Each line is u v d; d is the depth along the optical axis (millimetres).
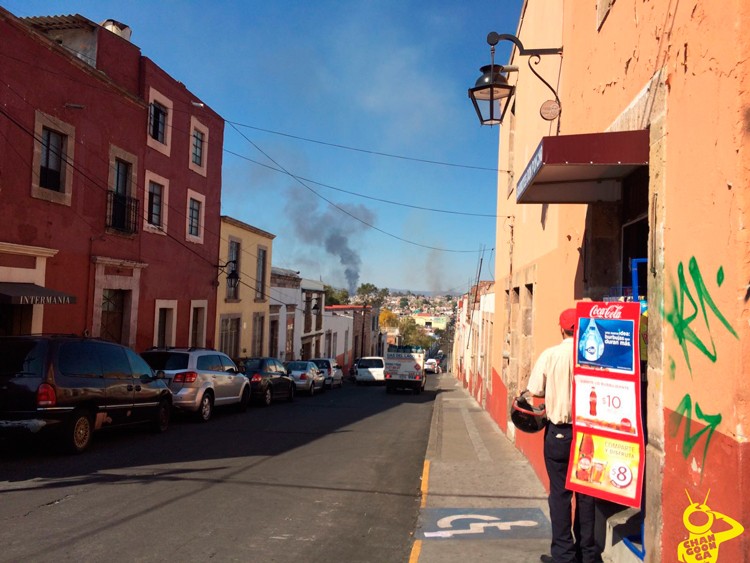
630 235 5648
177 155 20859
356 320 57844
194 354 14906
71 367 9695
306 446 11062
